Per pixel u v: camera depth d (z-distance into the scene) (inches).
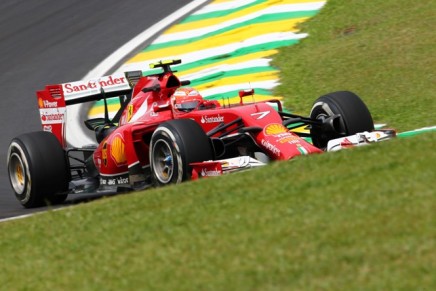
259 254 818.8
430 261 737.6
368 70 2043.6
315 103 1427.2
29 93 2388.0
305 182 1023.6
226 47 2365.9
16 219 1253.7
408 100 1847.9
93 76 2412.6
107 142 1488.7
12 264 955.3
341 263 767.1
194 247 874.8
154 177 1321.4
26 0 3097.9
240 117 1328.7
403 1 2415.1
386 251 772.6
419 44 2117.4
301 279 749.3
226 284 766.5
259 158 1315.2
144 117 1461.6
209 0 2763.3
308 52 2226.9
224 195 1042.1
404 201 887.1
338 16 2394.2
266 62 2217.0
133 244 928.3
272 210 941.2
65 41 2701.8
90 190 1530.5
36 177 1472.7
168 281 800.3
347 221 859.4
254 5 2566.4
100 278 847.1
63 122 1574.8
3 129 2178.9
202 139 1275.8
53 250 973.2
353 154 1130.0
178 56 2409.0
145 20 2733.8
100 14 2859.3
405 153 1075.9
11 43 2758.4
